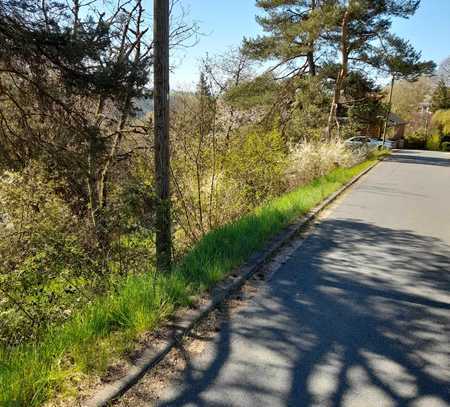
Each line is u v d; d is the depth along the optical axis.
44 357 2.64
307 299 4.09
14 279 3.80
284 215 7.23
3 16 4.89
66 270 4.09
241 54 16.09
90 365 2.62
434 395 2.64
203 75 6.59
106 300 3.47
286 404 2.50
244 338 3.27
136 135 8.15
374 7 19.66
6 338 3.34
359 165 19.08
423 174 17.64
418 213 8.93
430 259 5.61
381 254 5.77
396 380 2.79
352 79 22.28
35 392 2.30
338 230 7.10
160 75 4.29
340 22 19.88
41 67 5.58
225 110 8.11
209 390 2.59
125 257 4.53
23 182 6.66
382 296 4.25
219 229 5.73
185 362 2.89
